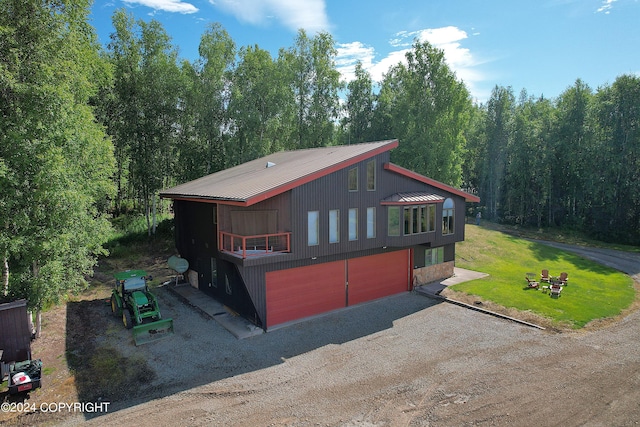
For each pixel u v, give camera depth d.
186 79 35.19
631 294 22.44
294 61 42.19
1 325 13.47
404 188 21.36
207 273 21.84
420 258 23.20
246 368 13.70
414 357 14.45
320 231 18.03
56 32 15.84
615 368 13.47
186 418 10.87
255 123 36.72
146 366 13.81
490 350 14.95
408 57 40.69
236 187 18.69
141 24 33.41
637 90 42.38
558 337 16.09
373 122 51.66
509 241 37.59
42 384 12.61
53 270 14.70
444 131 39.41
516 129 51.22
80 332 16.73
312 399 11.79
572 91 47.97
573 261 31.94
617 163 43.22
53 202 14.57
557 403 11.48
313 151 26.06
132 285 17.95
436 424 10.59
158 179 34.22
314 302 18.83
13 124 14.50
